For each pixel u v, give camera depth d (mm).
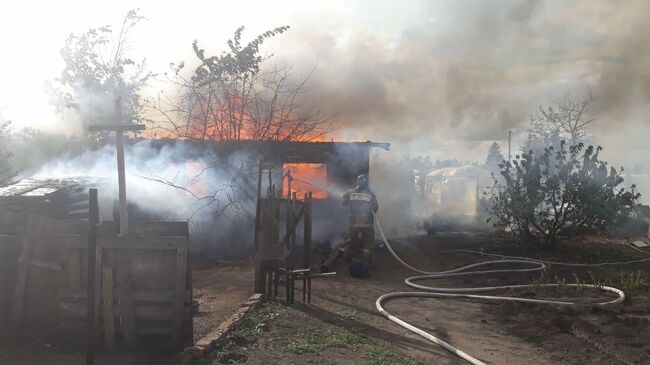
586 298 9086
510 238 16578
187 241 5820
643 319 7391
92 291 4977
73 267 6074
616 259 13203
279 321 7094
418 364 5891
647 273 11438
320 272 11398
